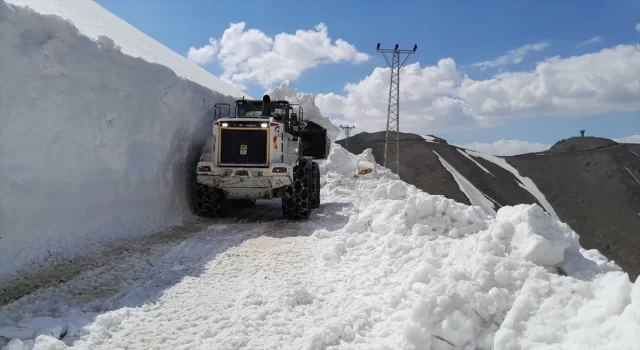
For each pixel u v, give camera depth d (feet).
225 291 13.06
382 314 10.60
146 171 22.84
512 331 8.37
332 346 9.26
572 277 9.69
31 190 15.61
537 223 11.19
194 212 28.12
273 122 26.17
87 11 33.99
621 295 8.05
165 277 14.39
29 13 15.94
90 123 18.76
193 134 28.45
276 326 10.56
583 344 7.47
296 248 18.48
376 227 17.62
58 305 11.55
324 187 44.80
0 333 9.34
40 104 16.06
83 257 16.12
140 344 9.66
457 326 8.80
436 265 11.66
